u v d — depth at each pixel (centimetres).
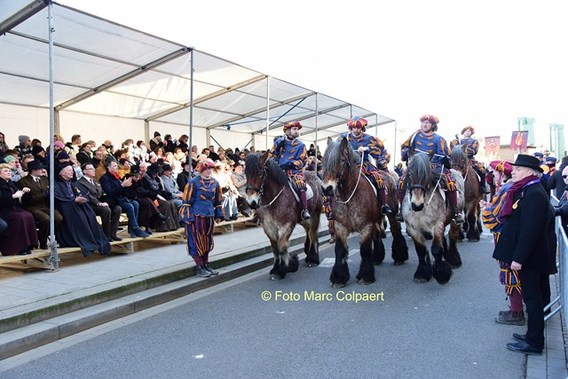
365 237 673
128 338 484
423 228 665
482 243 1027
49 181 688
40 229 698
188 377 390
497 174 671
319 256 916
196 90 1220
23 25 734
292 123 743
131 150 1155
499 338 469
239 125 1708
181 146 1360
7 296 543
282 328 504
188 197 688
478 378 381
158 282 651
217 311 570
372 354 431
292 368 403
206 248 707
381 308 570
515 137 1897
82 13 667
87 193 755
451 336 475
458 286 668
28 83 1000
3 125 1084
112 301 574
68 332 496
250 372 396
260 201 676
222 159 1314
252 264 802
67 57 888
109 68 972
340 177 631
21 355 445
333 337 474
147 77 1070
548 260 421
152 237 846
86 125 1247
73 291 564
